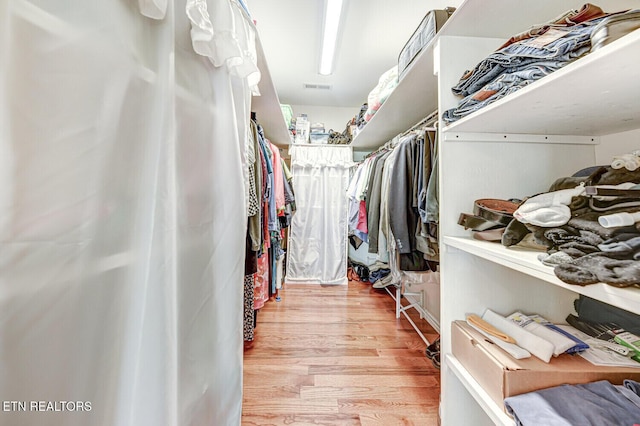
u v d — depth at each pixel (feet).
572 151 3.05
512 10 2.64
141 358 1.41
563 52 1.80
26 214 0.96
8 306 0.92
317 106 11.44
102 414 1.19
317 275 9.72
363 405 3.82
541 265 1.70
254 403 3.82
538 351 2.21
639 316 2.28
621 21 1.40
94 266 1.16
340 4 4.94
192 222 1.88
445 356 2.98
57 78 1.02
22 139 0.94
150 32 1.47
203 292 2.03
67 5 1.05
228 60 2.22
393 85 5.50
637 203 1.60
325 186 9.86
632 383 1.91
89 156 1.13
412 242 4.66
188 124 1.82
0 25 0.88
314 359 4.93
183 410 1.78
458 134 3.05
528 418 1.77
